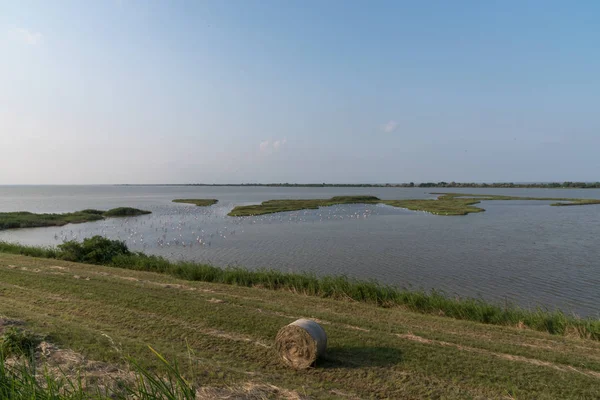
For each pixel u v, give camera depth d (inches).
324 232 1459.2
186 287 545.6
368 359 317.4
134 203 3745.1
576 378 293.1
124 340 335.9
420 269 844.6
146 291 505.0
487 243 1189.7
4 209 3009.4
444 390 270.7
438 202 3270.2
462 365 308.2
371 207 2854.3
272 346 341.1
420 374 293.1
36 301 448.5
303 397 253.3
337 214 2249.0
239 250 1091.9
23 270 613.9
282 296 520.7
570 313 563.2
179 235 1412.4
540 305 603.2
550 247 1115.9
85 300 456.8
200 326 382.6
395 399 260.1
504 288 697.6
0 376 179.2
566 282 735.1
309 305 482.9
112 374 269.4
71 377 259.1
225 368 292.2
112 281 557.9
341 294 550.0
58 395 178.9
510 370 301.9
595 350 359.9
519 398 262.7
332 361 313.7
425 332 387.2
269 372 294.4
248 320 400.2
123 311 421.1
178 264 713.0
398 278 770.2
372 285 564.1
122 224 1817.2
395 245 1157.7
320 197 4909.0
